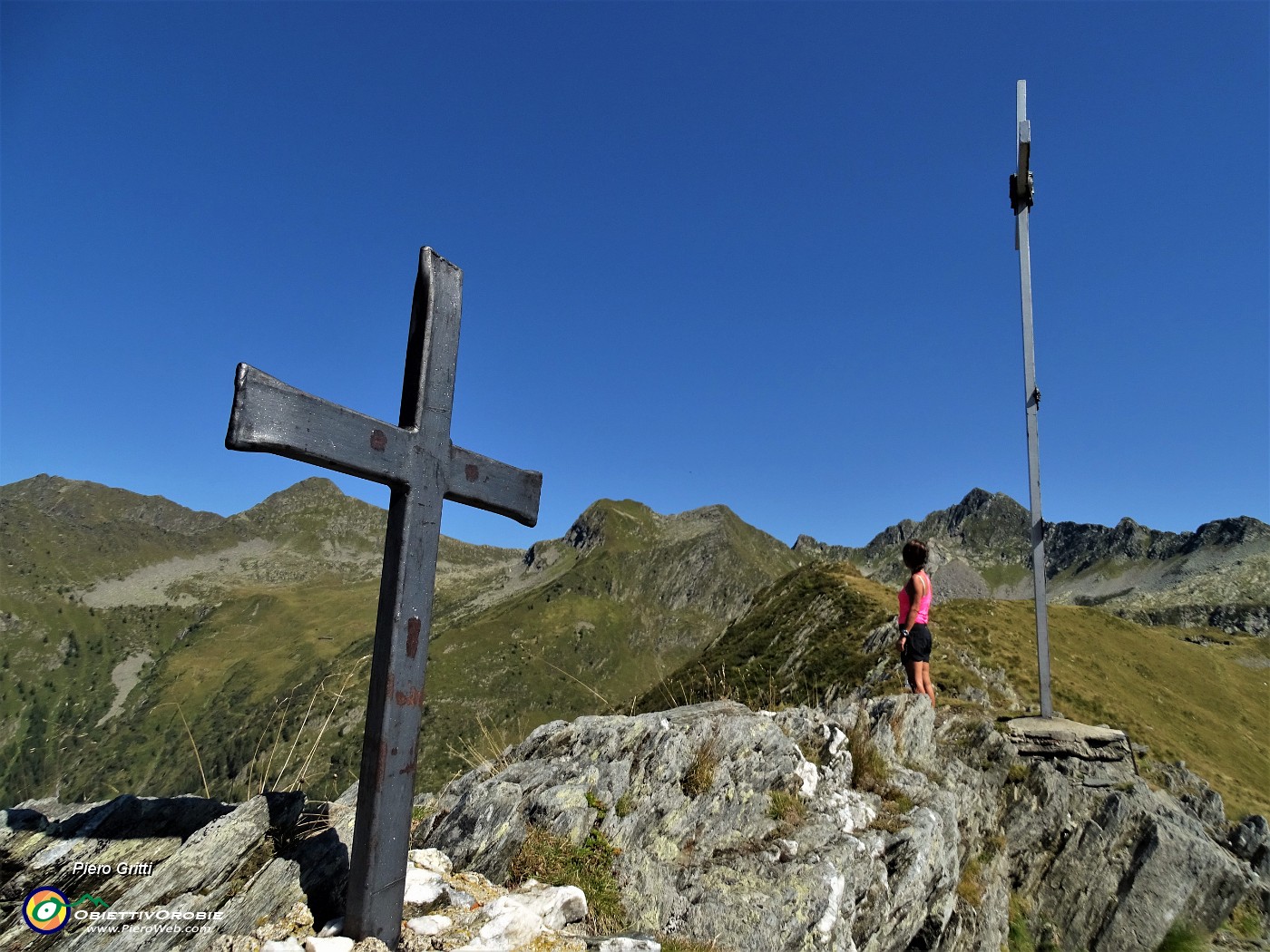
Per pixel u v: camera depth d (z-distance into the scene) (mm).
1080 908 9109
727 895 4992
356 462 3506
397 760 3594
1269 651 156125
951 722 10820
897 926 5973
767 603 76250
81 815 3840
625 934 4480
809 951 4738
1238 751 60562
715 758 6391
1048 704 11117
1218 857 9180
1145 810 9641
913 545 10375
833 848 5730
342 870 4051
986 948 7844
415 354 4000
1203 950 8680
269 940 3490
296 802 4148
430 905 4125
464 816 5289
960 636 58281
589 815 5461
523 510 4637
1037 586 11383
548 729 6938
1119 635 91500
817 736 7738
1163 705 66500
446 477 4012
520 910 4113
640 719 6770
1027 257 11641
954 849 7340
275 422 3188
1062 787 9891
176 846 3818
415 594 3732
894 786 7641
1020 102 11648
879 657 43062
